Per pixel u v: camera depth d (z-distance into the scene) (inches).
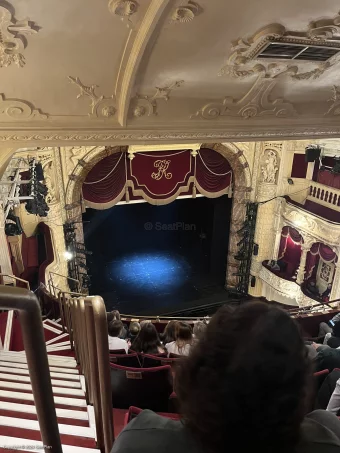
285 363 28.3
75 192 547.8
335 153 527.5
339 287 523.8
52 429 40.5
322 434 32.2
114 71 177.5
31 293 33.7
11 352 193.3
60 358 173.9
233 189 637.9
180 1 139.1
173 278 755.4
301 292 596.4
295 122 240.1
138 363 177.0
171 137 224.5
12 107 188.4
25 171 476.1
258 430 27.8
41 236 534.9
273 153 602.5
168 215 828.6
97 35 154.8
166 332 226.5
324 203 564.1
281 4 145.0
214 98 209.2
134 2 138.8
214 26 154.1
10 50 157.8
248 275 679.7
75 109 197.0
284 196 608.7
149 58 171.3
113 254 839.1
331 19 153.1
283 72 194.5
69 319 208.2
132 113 206.8
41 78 176.1
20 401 106.2
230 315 32.2
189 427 30.7
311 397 29.8
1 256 382.0
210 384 28.7
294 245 624.1
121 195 577.0
